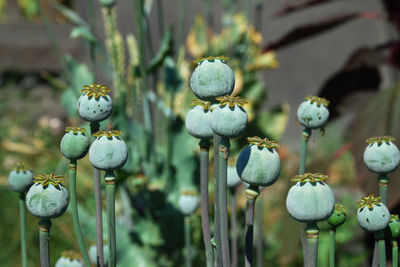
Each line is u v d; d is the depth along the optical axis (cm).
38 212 99
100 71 361
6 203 309
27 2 633
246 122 95
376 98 189
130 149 184
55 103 577
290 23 502
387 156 105
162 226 199
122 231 194
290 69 513
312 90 514
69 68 213
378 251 103
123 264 192
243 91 251
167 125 196
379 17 229
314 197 93
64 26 594
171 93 202
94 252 138
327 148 412
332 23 227
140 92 201
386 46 223
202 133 101
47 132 476
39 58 593
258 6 258
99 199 108
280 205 195
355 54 221
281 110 256
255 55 253
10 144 416
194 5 475
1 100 557
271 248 252
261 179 96
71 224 274
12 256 277
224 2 253
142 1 179
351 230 251
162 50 186
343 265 243
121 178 181
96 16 470
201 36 259
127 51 232
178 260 203
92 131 105
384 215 101
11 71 586
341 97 228
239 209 218
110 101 104
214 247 105
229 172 127
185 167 200
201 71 98
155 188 190
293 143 498
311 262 95
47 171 364
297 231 185
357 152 180
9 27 586
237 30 250
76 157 102
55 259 246
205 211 104
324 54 512
